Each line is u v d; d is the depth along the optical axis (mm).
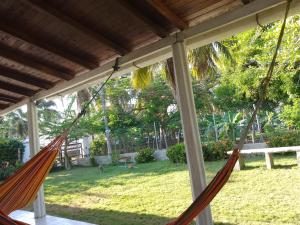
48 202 6688
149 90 14117
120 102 15047
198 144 2953
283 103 10141
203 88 12750
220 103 12047
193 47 3240
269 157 7047
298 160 6625
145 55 3332
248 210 4246
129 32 3242
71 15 2930
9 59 3615
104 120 14750
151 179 7961
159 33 3115
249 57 8156
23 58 3717
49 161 2857
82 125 14648
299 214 3791
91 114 15180
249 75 8117
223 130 12109
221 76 11695
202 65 8234
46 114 16047
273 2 2477
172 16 2779
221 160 9805
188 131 2961
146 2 2736
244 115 12180
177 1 2705
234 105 11656
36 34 3242
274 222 3633
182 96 2988
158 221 4316
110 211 5238
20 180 2666
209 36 3012
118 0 2635
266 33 6746
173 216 4480
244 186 5676
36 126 5086
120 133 14875
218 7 2846
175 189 6355
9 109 5566
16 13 2898
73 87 4594
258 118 12297
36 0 2641
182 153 10414
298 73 7250
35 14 2910
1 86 4594
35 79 4492
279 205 4273
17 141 15000
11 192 2635
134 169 10562
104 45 3463
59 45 3479
